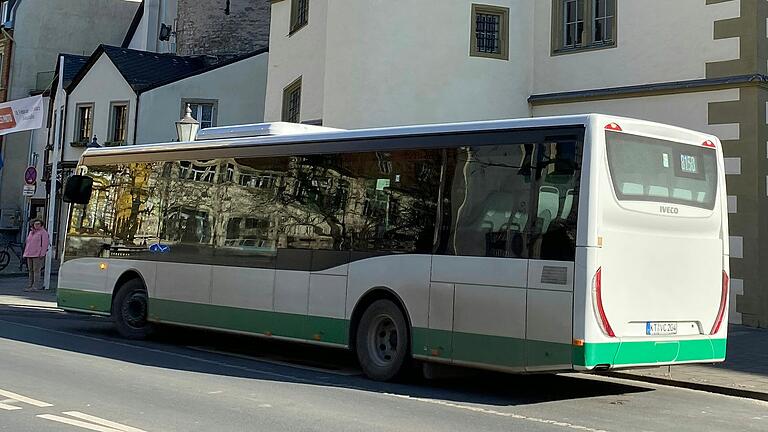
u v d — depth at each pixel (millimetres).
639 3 18547
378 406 9008
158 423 7711
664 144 9672
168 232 13836
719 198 10172
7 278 28703
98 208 15219
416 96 19891
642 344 9219
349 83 20406
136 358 12250
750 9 16969
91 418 7805
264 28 38656
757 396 10570
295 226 11906
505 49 20156
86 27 47875
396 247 10664
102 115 34906
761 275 16609
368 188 11117
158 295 13828
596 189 9000
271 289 12055
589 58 19312
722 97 17219
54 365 11062
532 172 9500
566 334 8945
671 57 18000
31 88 46250
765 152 16875
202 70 33625
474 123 10164
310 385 10359
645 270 9305
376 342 10930
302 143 12031
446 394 10055
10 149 45094
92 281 15070
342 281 11203
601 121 9156
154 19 43031
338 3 20938
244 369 11609
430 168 10477
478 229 9875
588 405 9609
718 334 10000
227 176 13023
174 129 33469
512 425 8188
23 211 43812
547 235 9234
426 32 19969
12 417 7773
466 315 9828
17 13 46156
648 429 8273
